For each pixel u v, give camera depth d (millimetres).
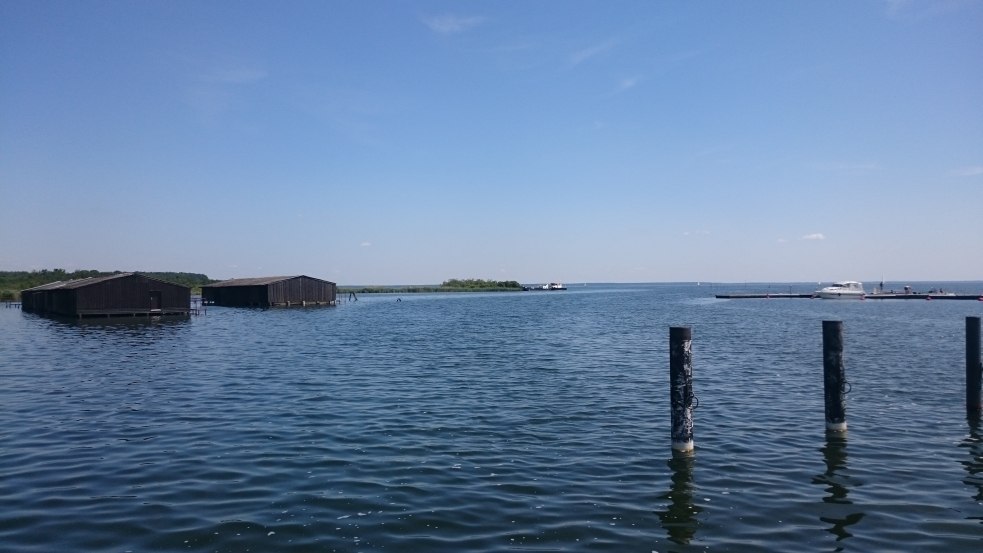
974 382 19719
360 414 20141
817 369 30109
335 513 11703
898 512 11945
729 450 16125
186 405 21500
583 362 33094
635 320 68438
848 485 13453
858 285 123312
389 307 107062
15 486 13078
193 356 35875
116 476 13773
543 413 20391
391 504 12172
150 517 11422
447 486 13258
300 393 23812
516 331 54031
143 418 19469
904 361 32219
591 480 13734
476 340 45719
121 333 52562
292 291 106312
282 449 15984
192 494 12641
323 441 16797
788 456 15555
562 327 58438
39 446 16188
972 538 10805
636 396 23344
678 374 15773
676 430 15820
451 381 26719
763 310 88625
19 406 21266
